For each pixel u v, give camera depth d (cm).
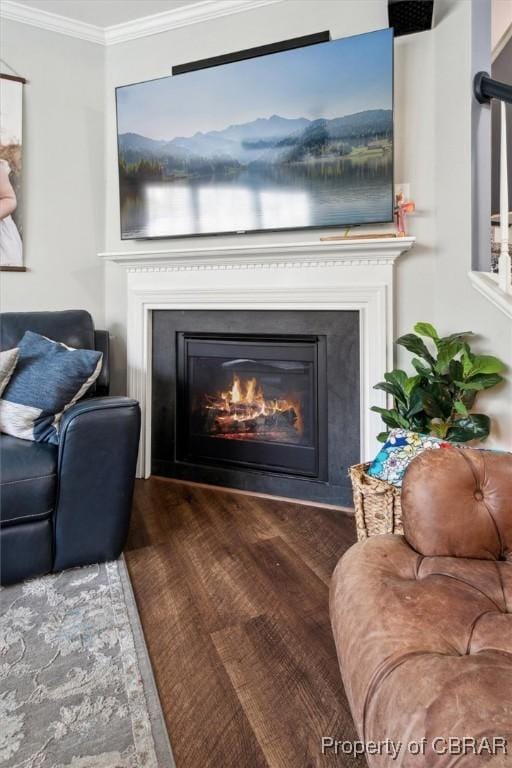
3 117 244
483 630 73
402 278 211
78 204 263
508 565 93
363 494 163
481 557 96
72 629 128
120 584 151
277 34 228
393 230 212
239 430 251
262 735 97
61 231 260
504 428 179
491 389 182
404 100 208
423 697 62
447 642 72
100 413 153
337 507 221
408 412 180
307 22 223
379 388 186
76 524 155
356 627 80
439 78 200
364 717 68
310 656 120
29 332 196
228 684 110
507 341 174
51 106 254
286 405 240
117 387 271
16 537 146
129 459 159
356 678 73
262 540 185
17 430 160
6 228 247
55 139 256
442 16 197
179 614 137
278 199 223
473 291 186
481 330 184
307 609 140
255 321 234
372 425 212
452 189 196
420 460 109
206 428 256
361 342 213
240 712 102
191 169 238
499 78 320
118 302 270
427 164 207
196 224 239
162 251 231
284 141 219
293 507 221
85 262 266
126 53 259
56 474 149
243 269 230
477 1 180
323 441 225
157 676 113
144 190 247
